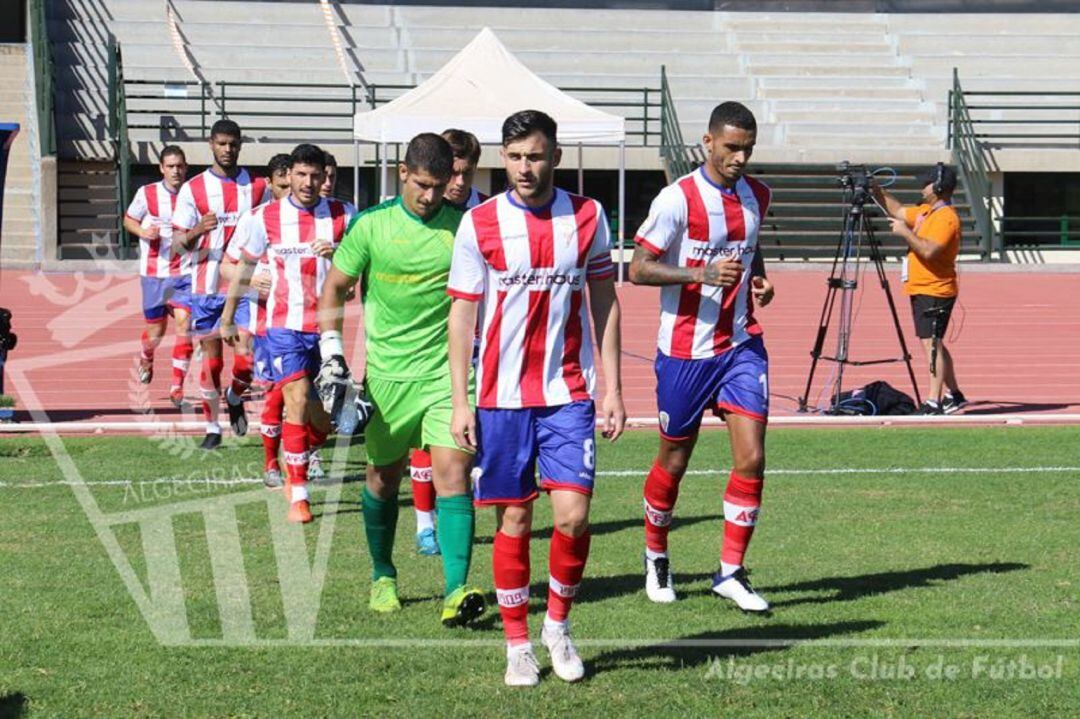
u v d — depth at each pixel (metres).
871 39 88.69
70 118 78.31
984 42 88.75
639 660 15.20
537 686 14.29
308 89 83.00
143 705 13.70
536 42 86.88
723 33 87.88
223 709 13.59
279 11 86.19
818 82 85.44
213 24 84.88
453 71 58.97
